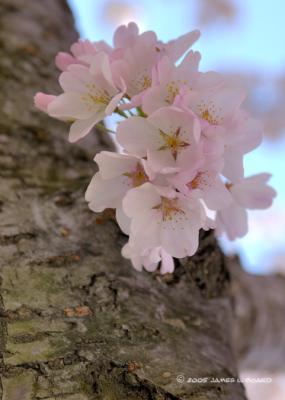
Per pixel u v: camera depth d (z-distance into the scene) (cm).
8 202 55
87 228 54
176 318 50
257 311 65
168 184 46
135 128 47
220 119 47
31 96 66
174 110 46
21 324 47
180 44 49
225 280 55
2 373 45
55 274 50
